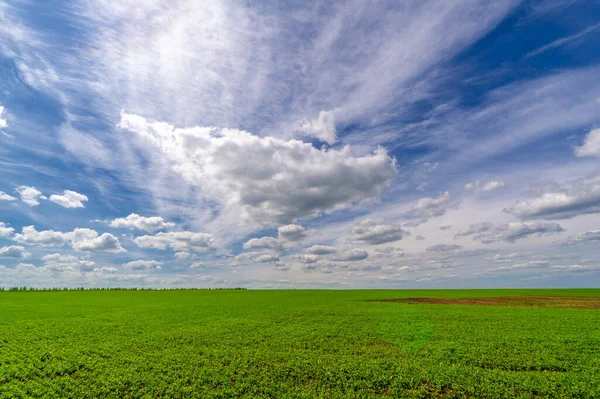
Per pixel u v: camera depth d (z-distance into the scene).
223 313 51.72
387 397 18.39
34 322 42.16
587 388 18.81
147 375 21.56
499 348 27.81
